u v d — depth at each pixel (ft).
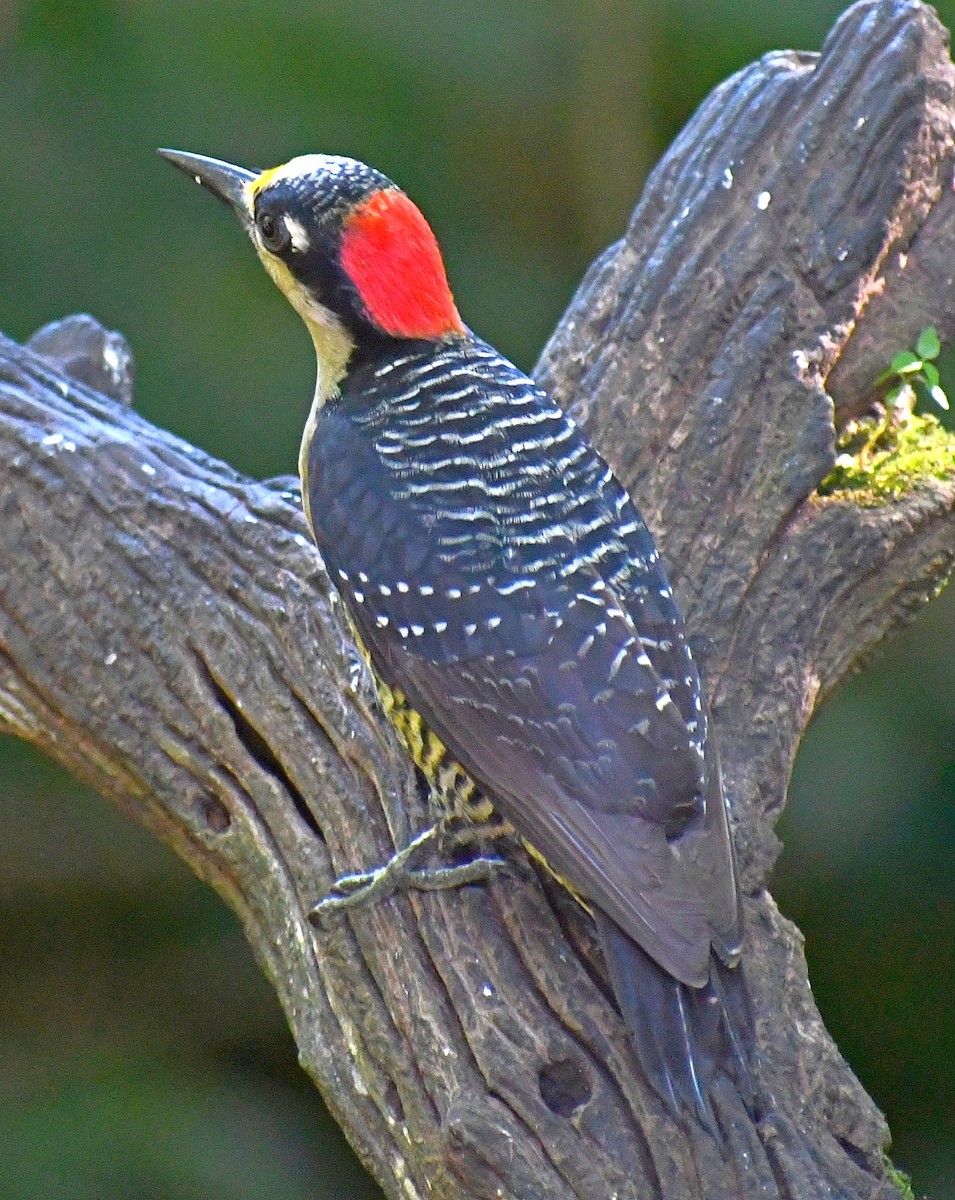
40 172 57.00
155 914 55.83
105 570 33.37
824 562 33.35
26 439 34.50
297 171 32.19
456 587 27.96
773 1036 26.78
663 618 27.99
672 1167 24.84
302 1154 49.37
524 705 26.99
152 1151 48.55
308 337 54.90
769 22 57.36
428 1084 26.73
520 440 29.66
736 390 34.50
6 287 56.08
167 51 57.82
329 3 57.88
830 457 33.76
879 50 36.01
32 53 57.77
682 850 25.50
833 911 50.62
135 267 56.18
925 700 49.75
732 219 36.09
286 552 33.30
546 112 58.54
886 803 49.55
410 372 31.01
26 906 55.62
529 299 57.93
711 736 27.43
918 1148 48.88
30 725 34.06
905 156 35.55
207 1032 53.26
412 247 31.40
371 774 30.83
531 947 27.63
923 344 35.35
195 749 32.48
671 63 58.49
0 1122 49.57
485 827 29.01
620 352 35.83
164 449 35.32
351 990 28.45
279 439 54.03
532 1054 26.21
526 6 58.13
